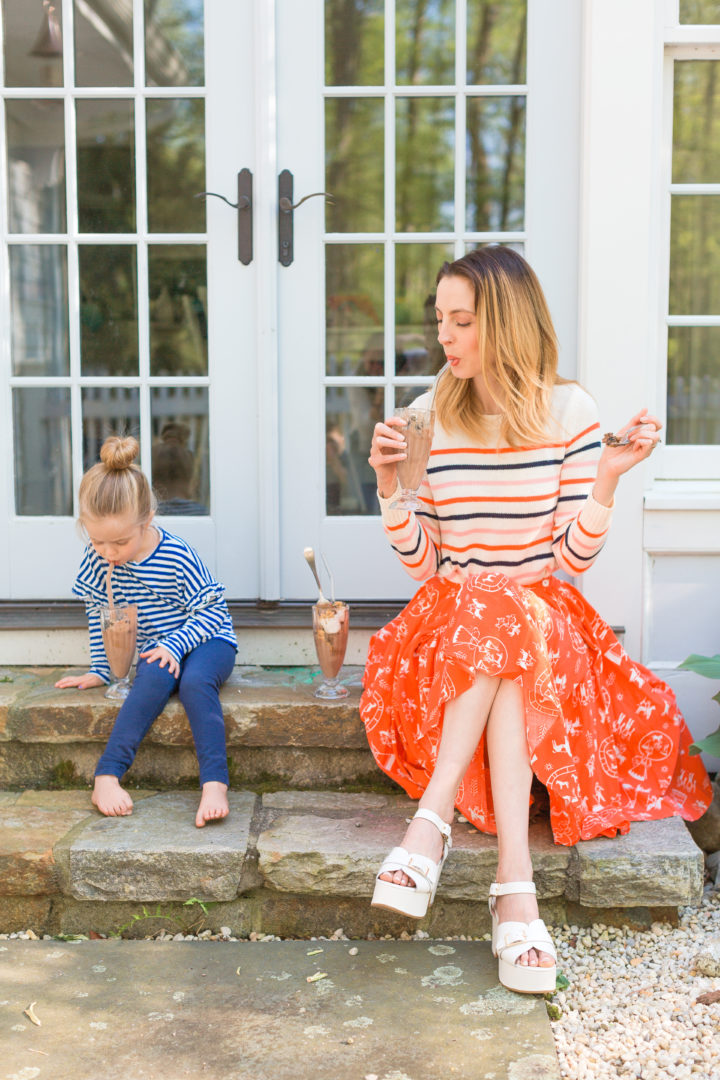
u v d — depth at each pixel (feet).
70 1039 5.87
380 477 7.04
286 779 8.44
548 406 7.21
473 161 9.59
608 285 9.15
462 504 7.39
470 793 7.24
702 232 9.62
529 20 9.30
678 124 9.53
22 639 9.52
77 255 9.74
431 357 9.82
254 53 9.40
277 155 9.54
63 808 7.91
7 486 9.84
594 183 9.08
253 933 7.30
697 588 9.37
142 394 9.82
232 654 8.55
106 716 8.21
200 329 9.78
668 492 9.44
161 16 9.52
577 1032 6.15
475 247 9.66
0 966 6.70
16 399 9.86
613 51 8.96
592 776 7.35
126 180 9.71
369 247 9.69
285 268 9.61
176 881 7.11
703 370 9.69
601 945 7.17
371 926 7.27
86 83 9.61
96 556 8.51
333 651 8.40
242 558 9.85
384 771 7.82
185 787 8.41
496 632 6.55
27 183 9.73
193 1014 6.13
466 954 6.85
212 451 9.78
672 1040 6.06
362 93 9.49
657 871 6.97
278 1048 5.77
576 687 7.32
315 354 9.68
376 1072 5.55
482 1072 5.55
